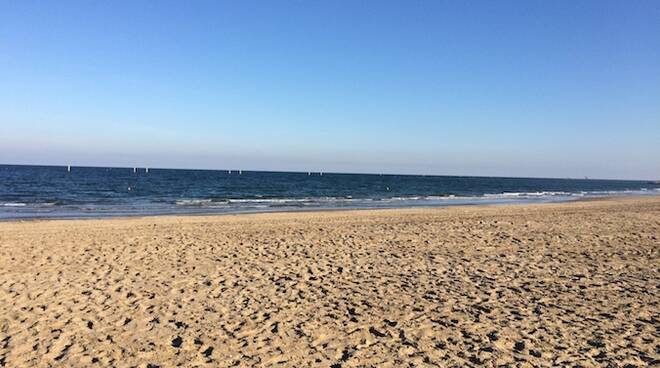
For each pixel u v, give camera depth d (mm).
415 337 5484
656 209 24141
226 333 5570
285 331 5645
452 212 21469
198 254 10172
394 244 11672
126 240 11891
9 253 10047
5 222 16141
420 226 15234
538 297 7117
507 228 14867
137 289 7375
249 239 12273
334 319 6086
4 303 6594
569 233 13797
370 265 9234
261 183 64750
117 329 5668
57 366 4652
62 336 5434
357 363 4762
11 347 5102
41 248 10672
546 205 28156
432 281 8016
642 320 6105
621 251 10922
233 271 8625
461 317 6188
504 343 5301
